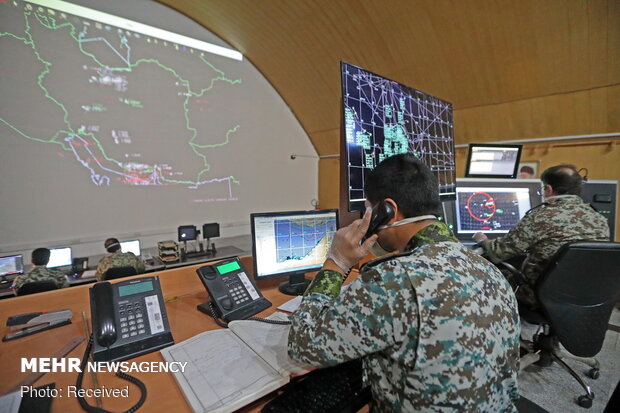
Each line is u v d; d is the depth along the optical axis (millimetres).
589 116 2969
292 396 623
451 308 486
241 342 744
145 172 4344
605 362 1841
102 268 2621
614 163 2893
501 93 3361
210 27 4887
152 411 539
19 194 3461
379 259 593
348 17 3691
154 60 4355
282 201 6082
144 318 768
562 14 2570
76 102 3764
